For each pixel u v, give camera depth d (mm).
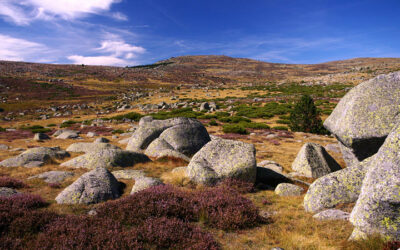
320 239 6234
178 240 5965
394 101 9070
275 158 19359
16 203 7523
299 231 6844
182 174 12219
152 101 92375
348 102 10656
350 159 10945
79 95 102438
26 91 99062
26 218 6535
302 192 10734
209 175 11102
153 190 8867
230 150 12445
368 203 5816
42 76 133250
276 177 12930
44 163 15508
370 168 6336
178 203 7898
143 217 7125
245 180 11469
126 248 5379
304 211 8430
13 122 56781
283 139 29828
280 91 105000
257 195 10508
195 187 10836
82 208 8336
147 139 20609
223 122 48312
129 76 158625
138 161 15719
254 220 7547
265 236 6574
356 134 9484
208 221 7512
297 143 27062
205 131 21844
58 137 32344
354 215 6395
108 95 106250
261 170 13398
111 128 43281
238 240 6430
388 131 8766
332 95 80938
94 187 9344
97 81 138750
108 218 6906
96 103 88312
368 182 6090
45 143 27234
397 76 9508
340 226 6758
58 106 80750
